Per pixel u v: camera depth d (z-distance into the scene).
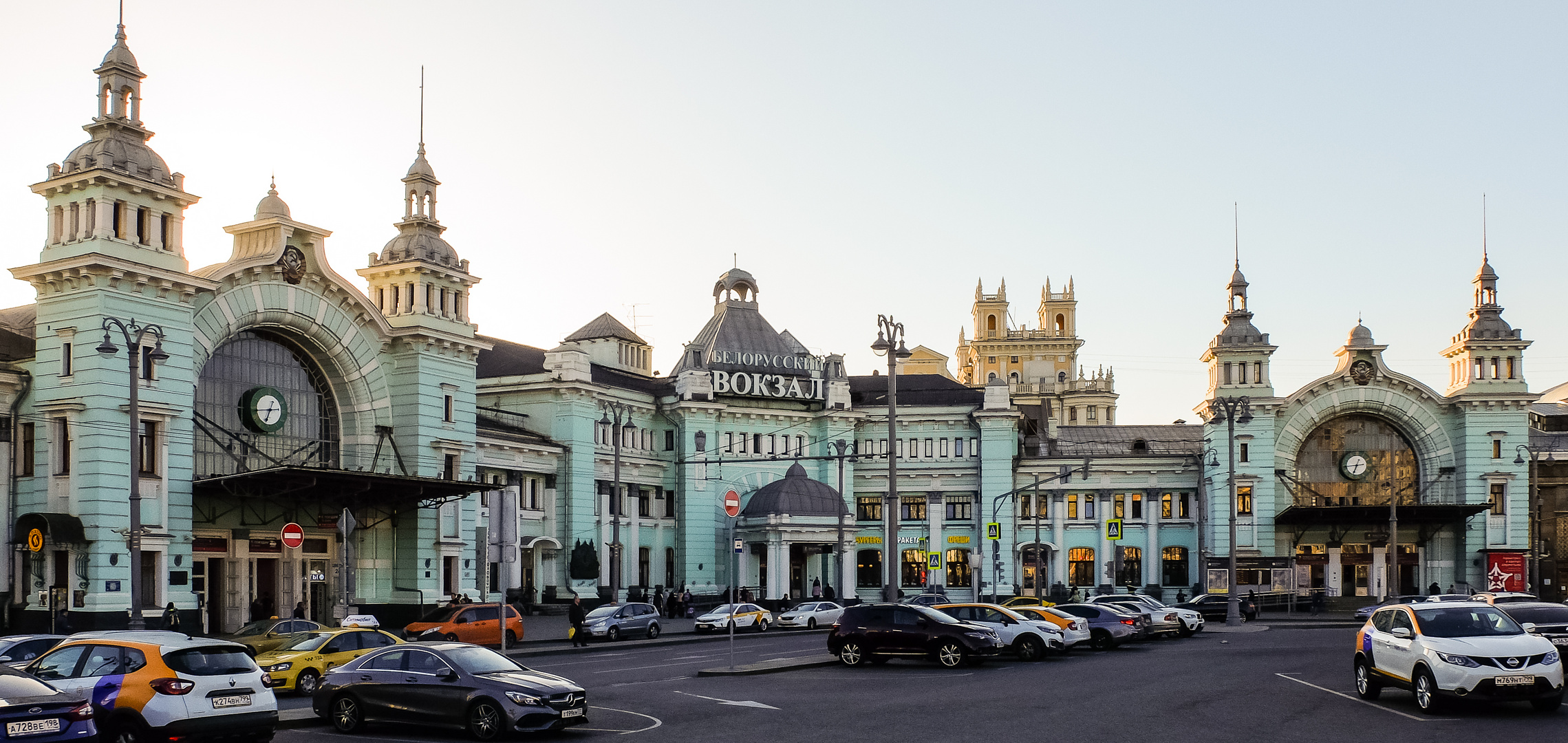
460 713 24.81
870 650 41.88
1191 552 100.88
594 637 60.44
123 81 55.44
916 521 103.38
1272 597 91.31
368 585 66.25
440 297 69.38
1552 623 34.22
